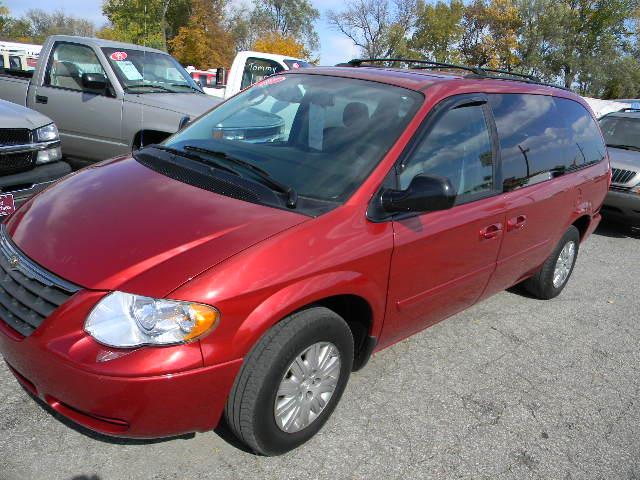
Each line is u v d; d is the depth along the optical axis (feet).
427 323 11.80
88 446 8.95
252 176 9.80
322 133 10.86
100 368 7.20
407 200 9.32
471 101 11.82
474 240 11.59
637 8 163.32
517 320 15.93
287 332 8.29
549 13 167.94
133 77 23.66
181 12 153.28
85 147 23.65
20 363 7.91
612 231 29.17
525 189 13.17
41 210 9.29
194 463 8.88
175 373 7.39
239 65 35.27
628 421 11.71
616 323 16.72
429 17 176.55
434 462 9.68
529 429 10.99
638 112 31.81
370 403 11.03
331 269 8.69
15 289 8.20
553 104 15.24
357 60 14.12
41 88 23.81
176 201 9.04
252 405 8.21
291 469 9.02
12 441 8.84
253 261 7.93
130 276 7.56
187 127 12.64
